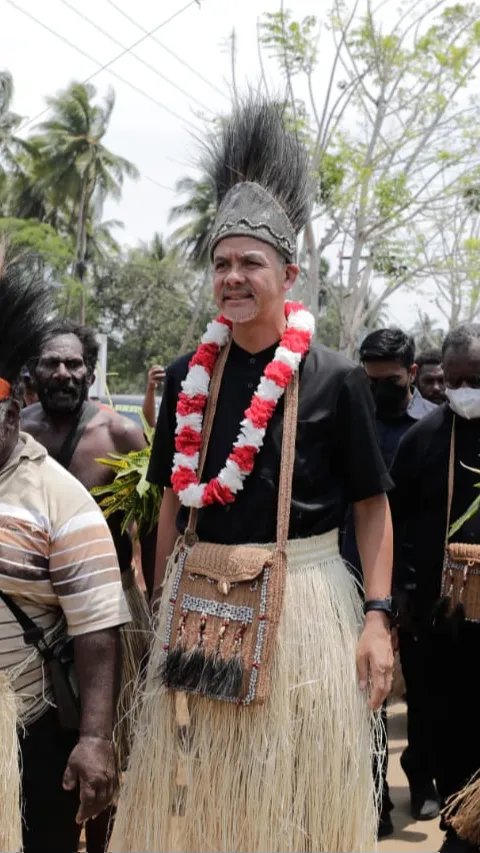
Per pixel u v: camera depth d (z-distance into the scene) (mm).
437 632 4035
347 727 2807
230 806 2766
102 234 48594
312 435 2885
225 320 3057
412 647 4598
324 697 2773
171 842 2850
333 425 2916
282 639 2787
